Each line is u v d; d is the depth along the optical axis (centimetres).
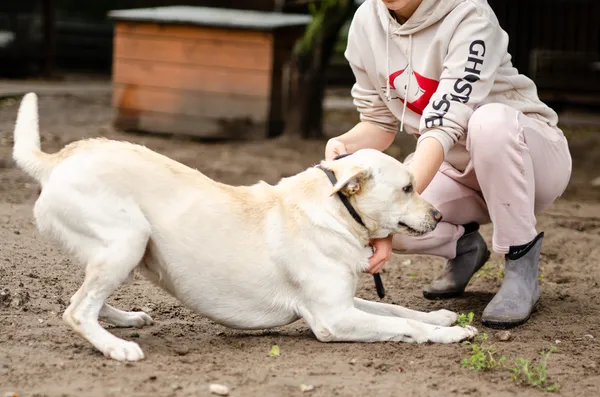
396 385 368
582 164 1132
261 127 1141
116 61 1167
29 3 1770
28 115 406
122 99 1172
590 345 435
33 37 1748
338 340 418
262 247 407
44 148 1009
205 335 435
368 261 420
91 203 386
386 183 407
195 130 1150
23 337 412
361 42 478
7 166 906
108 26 1958
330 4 1170
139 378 362
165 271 403
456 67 434
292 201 416
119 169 392
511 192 450
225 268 403
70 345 404
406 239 479
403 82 462
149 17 1140
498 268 602
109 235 385
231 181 887
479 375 384
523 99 472
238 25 1116
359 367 387
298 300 416
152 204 395
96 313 390
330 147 468
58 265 550
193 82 1145
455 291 521
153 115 1163
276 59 1141
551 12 1734
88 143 404
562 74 1658
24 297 473
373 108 491
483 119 441
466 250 514
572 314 490
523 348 425
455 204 489
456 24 438
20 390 347
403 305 509
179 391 351
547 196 477
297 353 405
